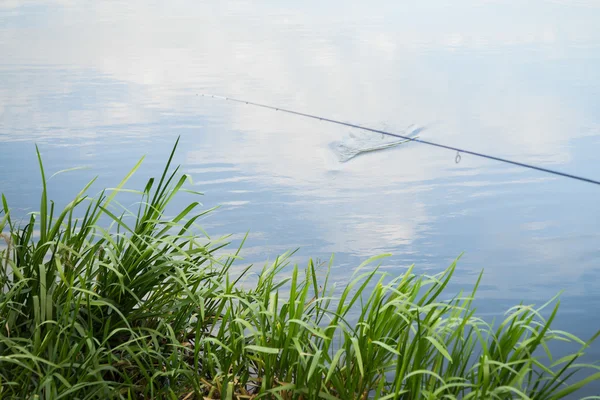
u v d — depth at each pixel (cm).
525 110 619
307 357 203
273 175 500
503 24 888
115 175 491
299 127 596
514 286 356
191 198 461
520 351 199
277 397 199
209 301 258
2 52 792
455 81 696
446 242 403
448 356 179
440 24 897
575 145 547
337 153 541
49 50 801
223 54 788
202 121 600
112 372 215
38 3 1048
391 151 551
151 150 536
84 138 555
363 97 662
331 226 424
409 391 193
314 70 736
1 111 614
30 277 227
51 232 227
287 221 430
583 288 352
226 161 520
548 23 884
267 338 221
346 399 201
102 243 255
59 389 198
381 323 213
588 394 266
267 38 852
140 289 238
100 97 652
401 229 421
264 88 688
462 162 527
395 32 867
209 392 217
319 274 364
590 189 475
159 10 1003
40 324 202
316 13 967
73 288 205
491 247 397
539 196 466
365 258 383
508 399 191
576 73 698
